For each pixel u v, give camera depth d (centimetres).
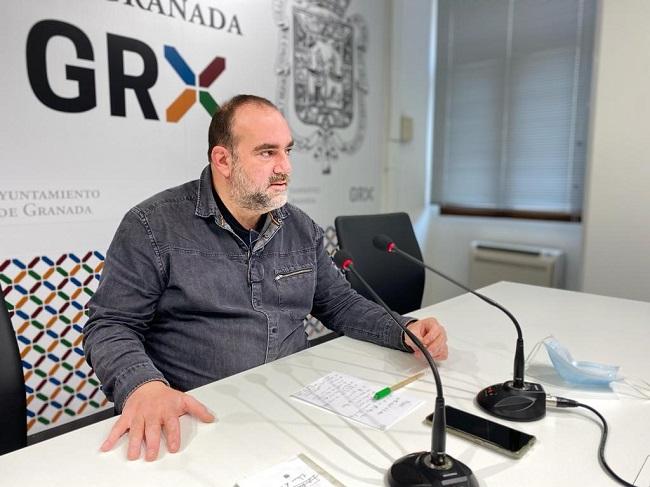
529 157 314
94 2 188
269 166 117
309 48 276
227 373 119
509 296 173
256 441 78
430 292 370
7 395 96
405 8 327
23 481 67
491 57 324
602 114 240
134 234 116
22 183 178
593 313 152
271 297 127
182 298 118
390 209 337
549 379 104
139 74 204
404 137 338
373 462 73
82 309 199
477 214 342
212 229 123
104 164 198
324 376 104
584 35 285
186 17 218
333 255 108
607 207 244
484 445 77
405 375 105
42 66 178
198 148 229
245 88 246
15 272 180
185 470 70
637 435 81
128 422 80
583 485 67
